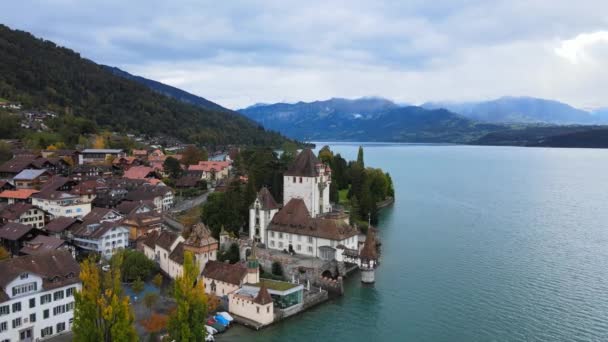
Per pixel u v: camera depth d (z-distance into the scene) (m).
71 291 88.19
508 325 96.94
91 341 67.38
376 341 90.31
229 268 107.81
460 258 141.62
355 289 117.75
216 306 100.06
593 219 196.75
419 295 113.12
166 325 85.25
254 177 188.38
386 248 152.38
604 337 91.75
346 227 139.25
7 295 79.25
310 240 136.38
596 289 115.88
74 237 137.75
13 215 147.88
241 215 162.12
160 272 125.25
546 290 115.56
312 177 157.38
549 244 156.62
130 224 153.00
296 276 120.12
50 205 164.62
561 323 97.69
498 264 135.62
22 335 81.88
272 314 96.56
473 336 92.38
